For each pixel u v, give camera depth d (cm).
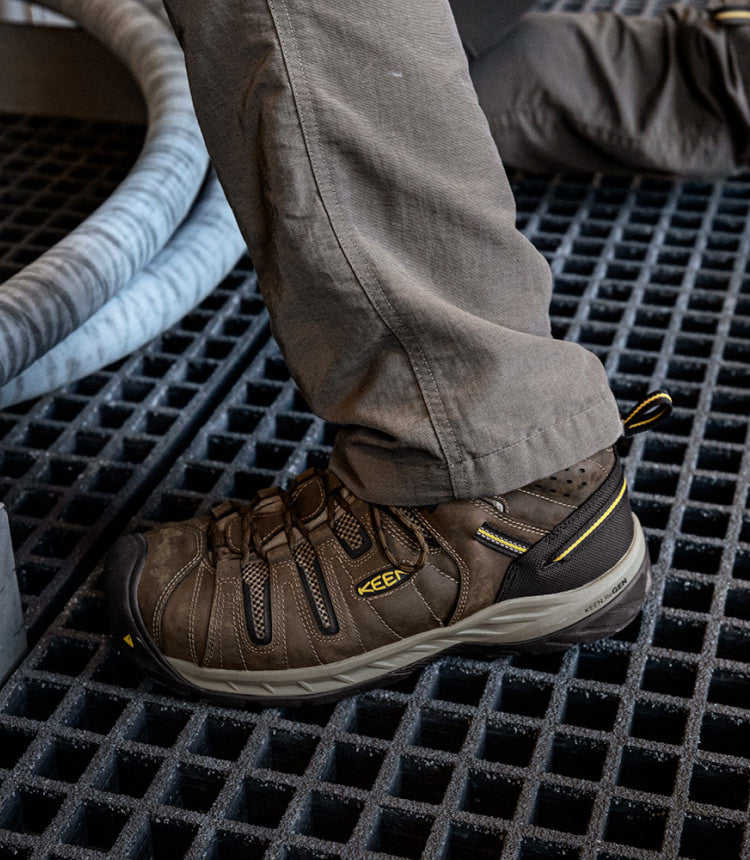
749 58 177
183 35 91
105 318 146
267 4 86
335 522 108
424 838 102
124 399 162
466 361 96
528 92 187
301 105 88
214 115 93
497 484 100
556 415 100
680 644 124
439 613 108
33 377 138
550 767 112
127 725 110
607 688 113
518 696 117
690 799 108
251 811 107
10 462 147
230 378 164
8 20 221
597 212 197
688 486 139
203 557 112
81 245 131
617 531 111
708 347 164
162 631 109
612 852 96
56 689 115
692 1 238
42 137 224
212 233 166
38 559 130
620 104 184
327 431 154
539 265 100
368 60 88
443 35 92
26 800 105
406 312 93
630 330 166
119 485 144
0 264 184
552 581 108
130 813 101
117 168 211
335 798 103
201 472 144
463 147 94
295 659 108
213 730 113
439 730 113
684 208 200
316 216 91
